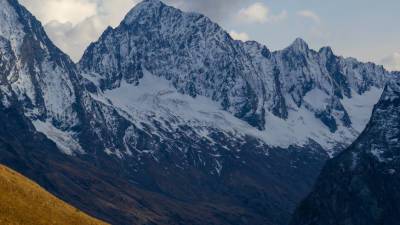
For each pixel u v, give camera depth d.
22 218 128.00
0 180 139.50
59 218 141.12
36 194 146.88
